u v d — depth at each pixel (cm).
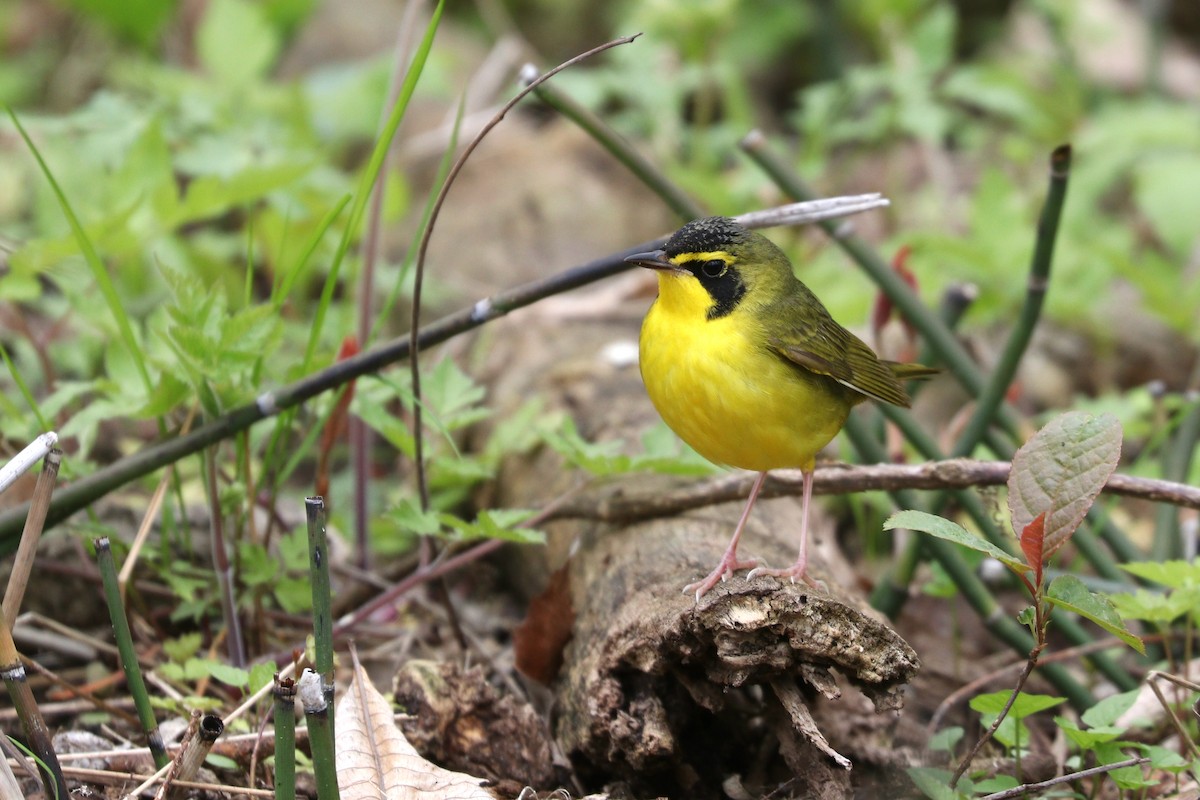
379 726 756
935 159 1831
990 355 1518
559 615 900
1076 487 668
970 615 1146
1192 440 1103
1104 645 945
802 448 874
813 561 943
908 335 1153
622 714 788
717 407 855
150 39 1794
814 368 862
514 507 1134
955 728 838
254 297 1514
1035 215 1664
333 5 2103
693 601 775
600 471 935
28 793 756
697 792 819
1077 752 884
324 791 633
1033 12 2230
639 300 1459
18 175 1605
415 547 1180
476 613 1097
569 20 2262
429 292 1473
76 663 952
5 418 1045
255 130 1436
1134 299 1691
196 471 1107
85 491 867
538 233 1616
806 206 903
